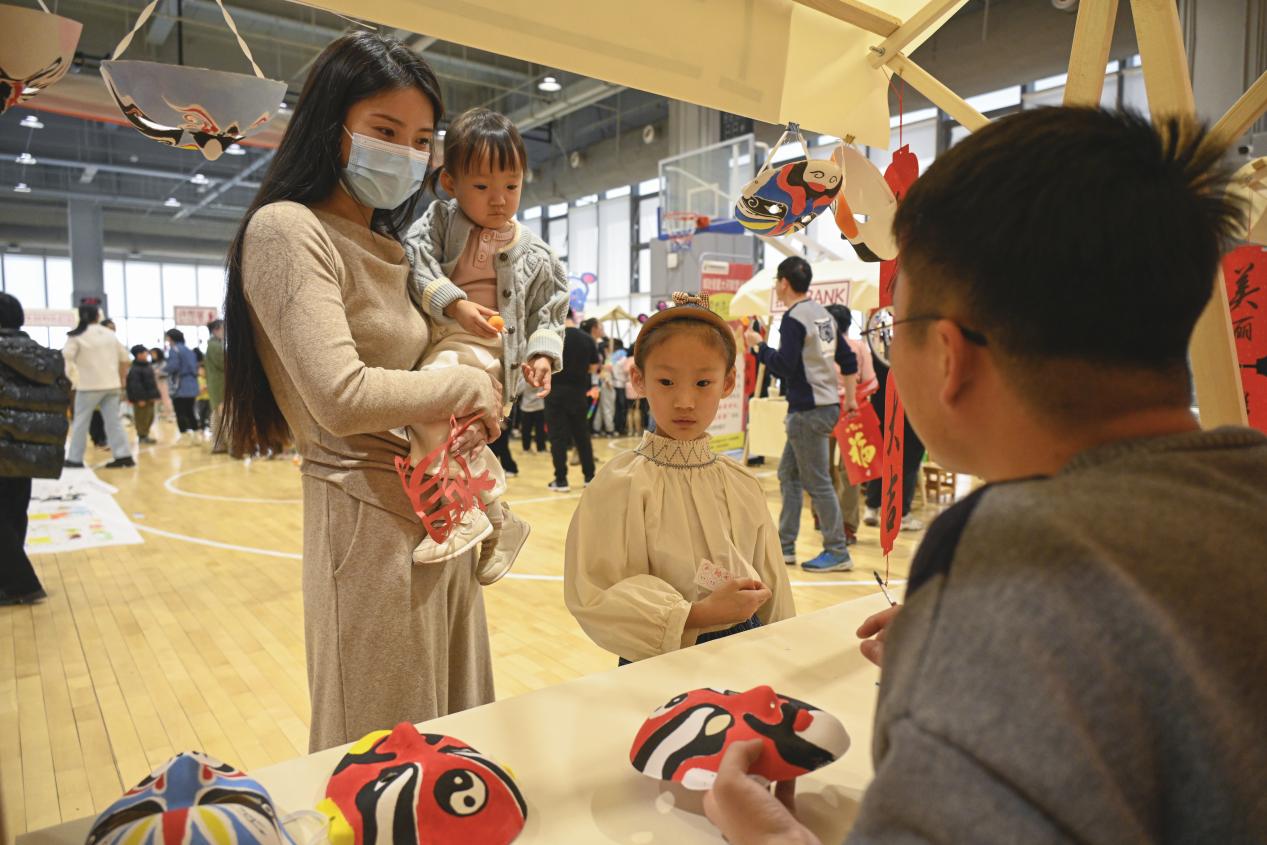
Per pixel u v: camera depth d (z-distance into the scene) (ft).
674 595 3.74
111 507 18.80
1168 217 1.36
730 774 1.97
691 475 4.20
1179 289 1.37
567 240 56.95
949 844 1.08
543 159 52.01
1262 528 1.29
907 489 15.23
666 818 2.29
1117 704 1.12
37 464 11.04
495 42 3.32
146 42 31.89
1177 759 1.15
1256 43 19.83
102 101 22.22
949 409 1.57
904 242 1.61
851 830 1.22
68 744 7.46
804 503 18.88
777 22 4.11
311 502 3.69
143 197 58.49
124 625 10.67
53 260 64.85
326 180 3.55
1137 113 1.53
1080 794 1.06
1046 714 1.10
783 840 1.78
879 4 4.37
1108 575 1.19
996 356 1.46
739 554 4.12
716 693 2.49
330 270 3.38
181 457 28.60
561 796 2.39
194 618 10.94
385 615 3.58
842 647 3.48
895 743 1.20
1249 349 5.33
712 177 30.76
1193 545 1.23
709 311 4.15
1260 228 4.16
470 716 2.84
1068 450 1.47
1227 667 1.16
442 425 3.57
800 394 12.60
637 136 43.45
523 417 29.71
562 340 4.76
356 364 3.25
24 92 2.97
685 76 3.90
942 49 26.30
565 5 3.42
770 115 4.26
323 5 2.96
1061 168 1.38
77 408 24.41
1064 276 1.35
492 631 10.38
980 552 1.28
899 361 1.66
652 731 2.36
